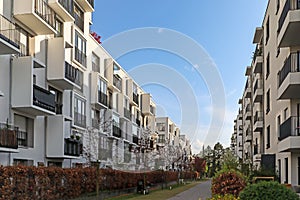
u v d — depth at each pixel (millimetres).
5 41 16750
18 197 15602
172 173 50812
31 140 20984
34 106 19016
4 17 17547
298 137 17844
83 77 28812
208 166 89062
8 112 18625
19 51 18062
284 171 22281
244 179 15969
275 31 25297
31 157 20656
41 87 20516
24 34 20344
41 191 17328
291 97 20031
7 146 17250
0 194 14523
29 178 16484
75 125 26312
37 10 19922
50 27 20719
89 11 30016
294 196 9680
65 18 24438
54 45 22391
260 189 9867
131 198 25484
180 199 24578
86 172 22500
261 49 34438
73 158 24344
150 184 36750
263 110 33094
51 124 22625
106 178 25922
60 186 19172
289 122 18656
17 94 18781
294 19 17219
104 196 25250
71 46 25109
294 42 19625
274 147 26219
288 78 17688
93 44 31266
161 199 24594
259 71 34656
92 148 28266
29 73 18797
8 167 15195
